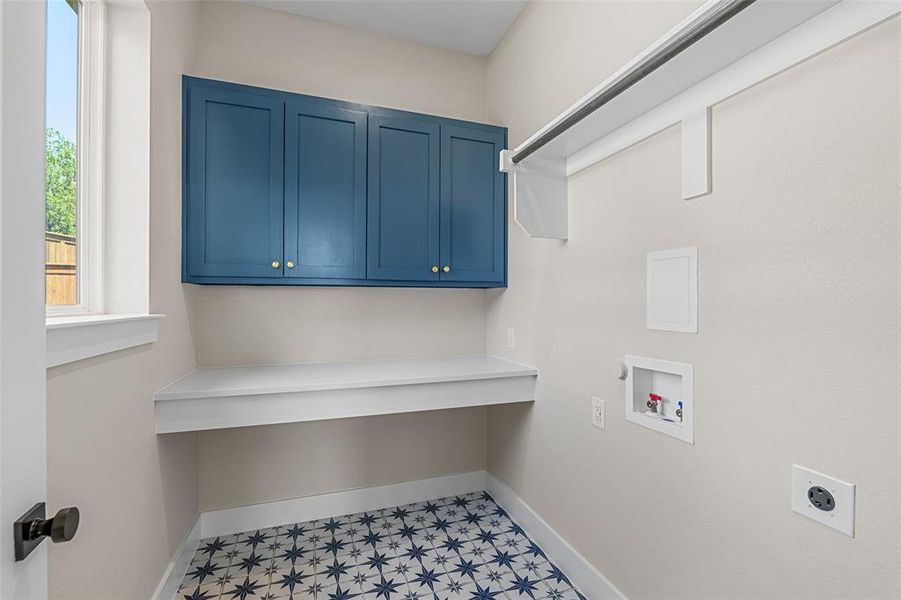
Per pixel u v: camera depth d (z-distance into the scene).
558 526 1.84
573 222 1.75
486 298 2.59
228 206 1.82
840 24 0.83
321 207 1.96
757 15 0.87
